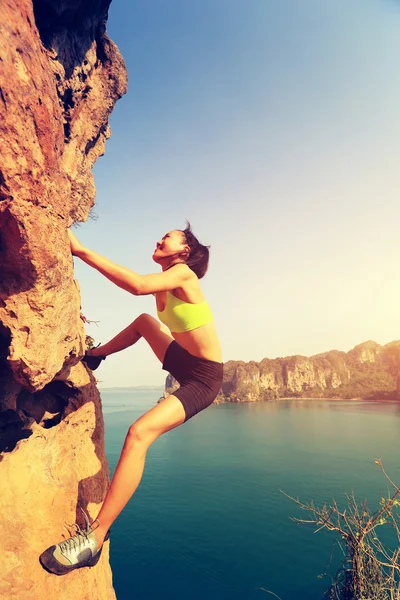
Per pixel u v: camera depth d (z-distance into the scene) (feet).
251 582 71.56
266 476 181.47
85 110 14.75
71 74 12.34
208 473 193.06
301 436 327.06
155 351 9.43
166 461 233.14
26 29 6.19
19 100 5.77
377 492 138.92
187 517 120.57
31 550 7.70
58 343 7.73
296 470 192.34
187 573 76.79
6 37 5.53
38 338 6.68
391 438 296.51
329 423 417.69
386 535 85.15
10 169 5.57
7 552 7.27
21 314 6.44
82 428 11.73
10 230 5.79
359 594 17.47
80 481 10.61
